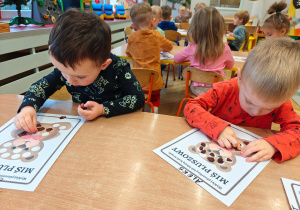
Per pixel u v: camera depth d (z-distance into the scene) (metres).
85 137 0.62
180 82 3.26
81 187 0.45
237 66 1.86
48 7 2.60
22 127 0.65
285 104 0.79
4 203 0.41
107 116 0.74
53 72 0.90
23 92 2.25
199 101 0.83
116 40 4.16
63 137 0.62
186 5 5.92
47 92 0.85
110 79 0.87
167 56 2.14
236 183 0.49
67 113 0.76
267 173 0.53
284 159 0.57
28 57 2.24
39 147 0.57
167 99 2.66
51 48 0.59
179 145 0.61
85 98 0.96
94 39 0.62
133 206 0.41
